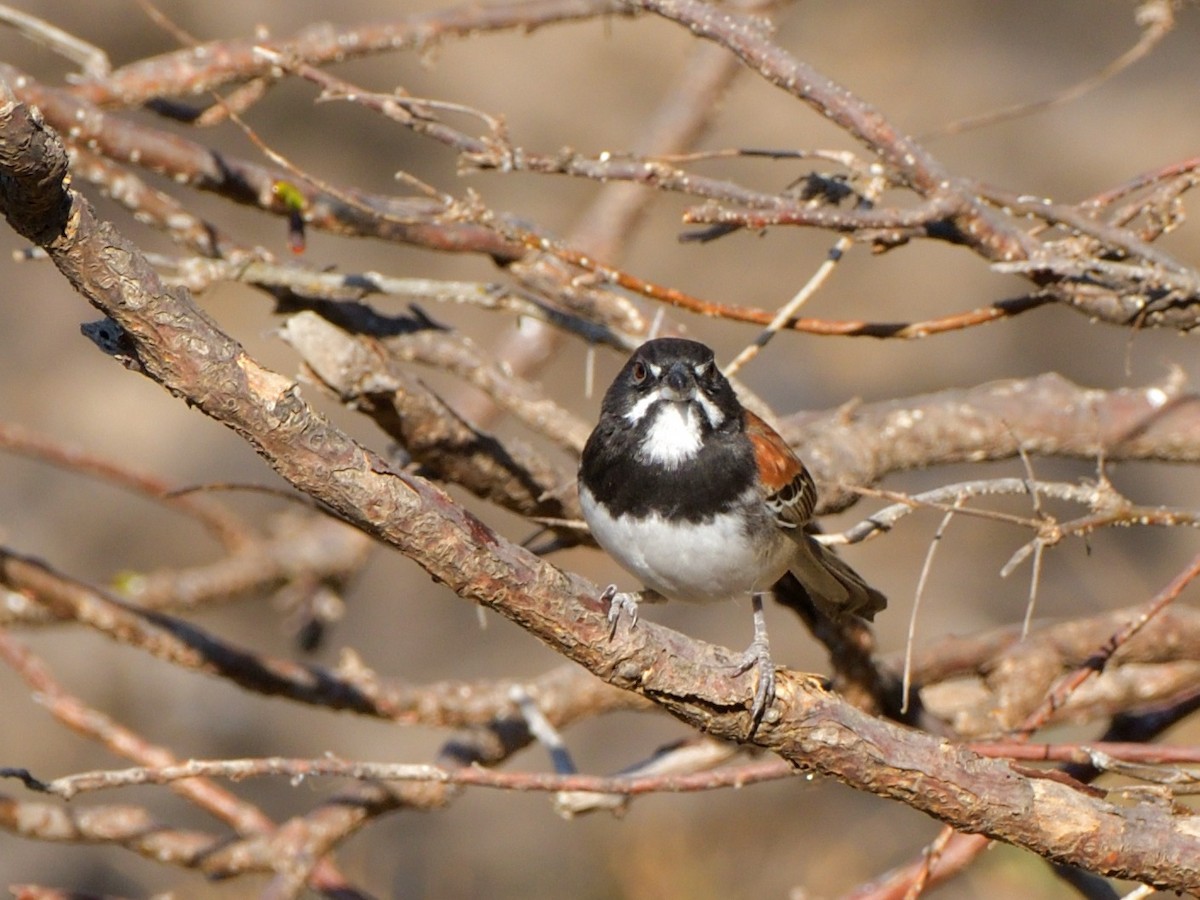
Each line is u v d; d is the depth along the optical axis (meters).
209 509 11.73
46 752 16.25
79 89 9.12
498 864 15.60
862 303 19.77
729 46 7.98
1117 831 6.24
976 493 7.22
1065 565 17.80
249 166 9.23
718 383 8.51
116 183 9.25
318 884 8.67
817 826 15.73
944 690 10.35
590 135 19.97
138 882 15.64
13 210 4.92
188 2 19.08
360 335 9.16
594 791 6.82
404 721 9.36
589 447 8.59
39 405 18.28
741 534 8.33
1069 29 22.31
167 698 17.03
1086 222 7.87
